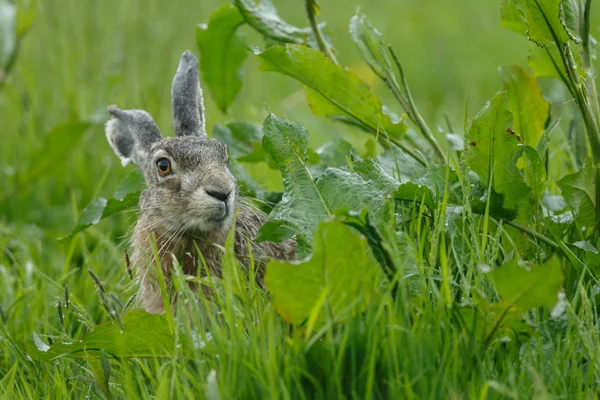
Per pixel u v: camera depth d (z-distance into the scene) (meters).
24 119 13.95
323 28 10.84
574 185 8.58
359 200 7.96
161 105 14.42
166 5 17.88
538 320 7.65
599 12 17.75
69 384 8.38
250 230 9.88
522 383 6.74
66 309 8.68
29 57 15.94
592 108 8.93
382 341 6.79
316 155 10.26
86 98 14.80
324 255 6.82
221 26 10.95
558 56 9.04
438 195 8.25
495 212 8.51
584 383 6.86
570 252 8.01
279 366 6.84
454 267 8.02
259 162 10.96
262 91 16.27
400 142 9.84
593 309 7.65
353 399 6.66
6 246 12.09
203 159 9.65
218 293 7.58
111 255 11.33
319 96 9.88
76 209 12.23
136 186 10.86
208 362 7.33
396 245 7.41
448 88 18.19
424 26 21.45
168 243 9.69
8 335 8.85
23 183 13.34
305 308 7.10
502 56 18.97
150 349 7.72
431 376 6.62
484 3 22.44
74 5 17.23
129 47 15.94
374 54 9.93
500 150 8.39
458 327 7.14
